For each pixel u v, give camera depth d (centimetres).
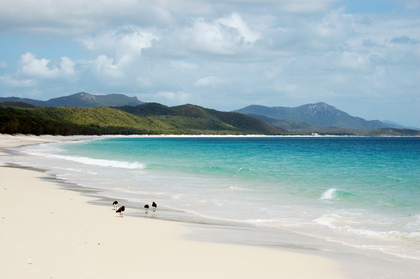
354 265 1041
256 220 1672
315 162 4969
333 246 1258
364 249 1225
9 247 1030
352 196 2262
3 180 2692
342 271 988
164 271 926
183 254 1086
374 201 2138
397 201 2109
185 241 1248
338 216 1722
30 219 1416
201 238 1309
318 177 3275
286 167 4200
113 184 2812
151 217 1702
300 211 1884
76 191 2430
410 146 12450
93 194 2341
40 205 1770
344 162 4994
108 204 2000
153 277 878
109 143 12294
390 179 3105
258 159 5616
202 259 1047
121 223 1487
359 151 8631
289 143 16262
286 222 1639
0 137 12206
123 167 4122
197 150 8706
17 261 920
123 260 991
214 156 6341
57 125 18100
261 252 1147
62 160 4831
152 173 3581
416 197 2253
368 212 1841
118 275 875
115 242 1170
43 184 2638
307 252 1170
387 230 1473
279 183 2917
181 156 6288
